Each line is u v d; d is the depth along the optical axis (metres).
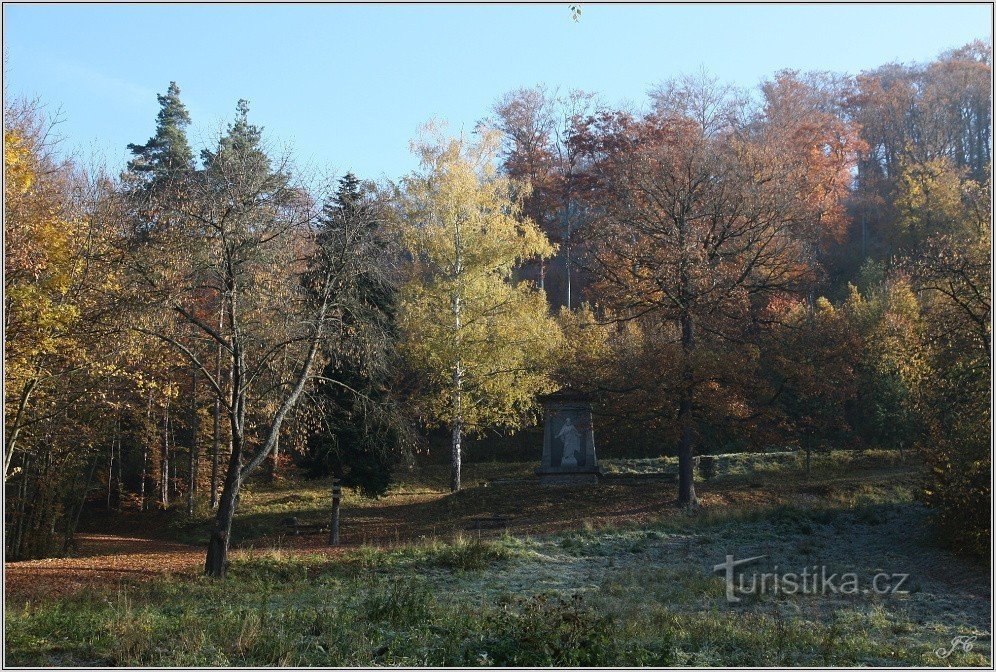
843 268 60.41
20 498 27.81
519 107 60.41
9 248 18.78
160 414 37.53
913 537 24.06
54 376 21.16
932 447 23.09
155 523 38.72
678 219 31.19
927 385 22.61
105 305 19.86
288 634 12.48
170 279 19.38
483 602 16.25
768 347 31.62
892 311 39.38
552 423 36.38
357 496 38.38
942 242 23.45
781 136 51.44
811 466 38.59
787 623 14.48
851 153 58.38
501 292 37.09
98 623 13.21
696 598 17.30
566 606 14.00
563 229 58.38
